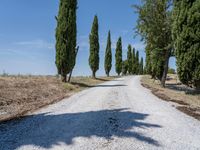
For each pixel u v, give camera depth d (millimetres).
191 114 13422
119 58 85312
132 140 8617
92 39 56125
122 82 44938
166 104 16844
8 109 14555
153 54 39656
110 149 7699
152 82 49469
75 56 34750
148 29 37219
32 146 7973
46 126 10469
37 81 26828
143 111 13883
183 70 22219
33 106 15875
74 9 33844
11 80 23453
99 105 15891
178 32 22484
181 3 22359
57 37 33344
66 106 15719
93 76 55938
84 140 8570
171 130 9977
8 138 8836
